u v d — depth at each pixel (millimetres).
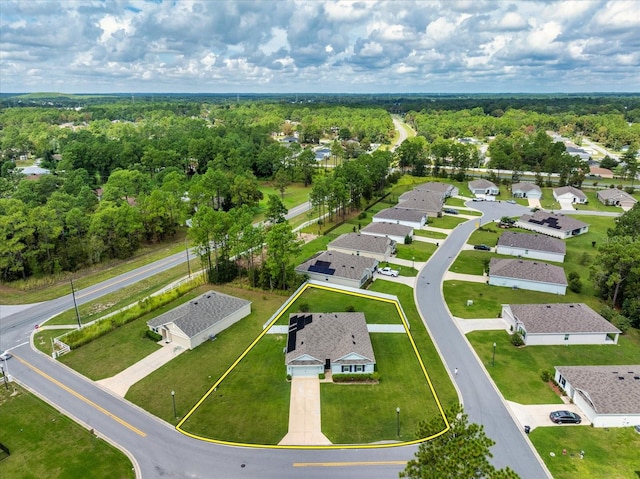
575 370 43000
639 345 51000
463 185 136500
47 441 37312
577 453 35188
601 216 104312
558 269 67625
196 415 40062
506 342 51562
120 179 105938
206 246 69188
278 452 35719
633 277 57156
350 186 107688
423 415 39656
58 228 72562
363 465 34312
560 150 148500
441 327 55000
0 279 69438
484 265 73625
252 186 109938
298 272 69375
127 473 33938
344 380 44469
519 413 39875
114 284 68938
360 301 61812
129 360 48875
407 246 84125
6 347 51812
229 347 51094
